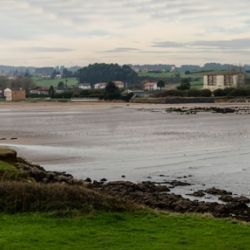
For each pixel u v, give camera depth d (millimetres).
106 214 18078
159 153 48969
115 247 13922
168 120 102875
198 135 68500
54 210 18219
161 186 31516
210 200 27578
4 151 31938
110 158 45438
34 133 71625
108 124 91188
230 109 138875
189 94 197625
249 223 18453
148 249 13734
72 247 13844
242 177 35438
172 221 17578
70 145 55781
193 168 39750
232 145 55719
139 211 19016
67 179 28281
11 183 19750
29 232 15344
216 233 15789
